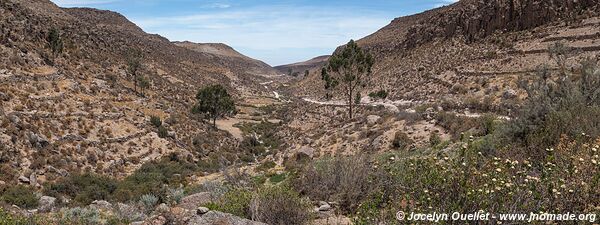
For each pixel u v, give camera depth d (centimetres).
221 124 8825
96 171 4056
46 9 13175
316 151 3791
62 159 3903
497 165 625
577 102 1151
